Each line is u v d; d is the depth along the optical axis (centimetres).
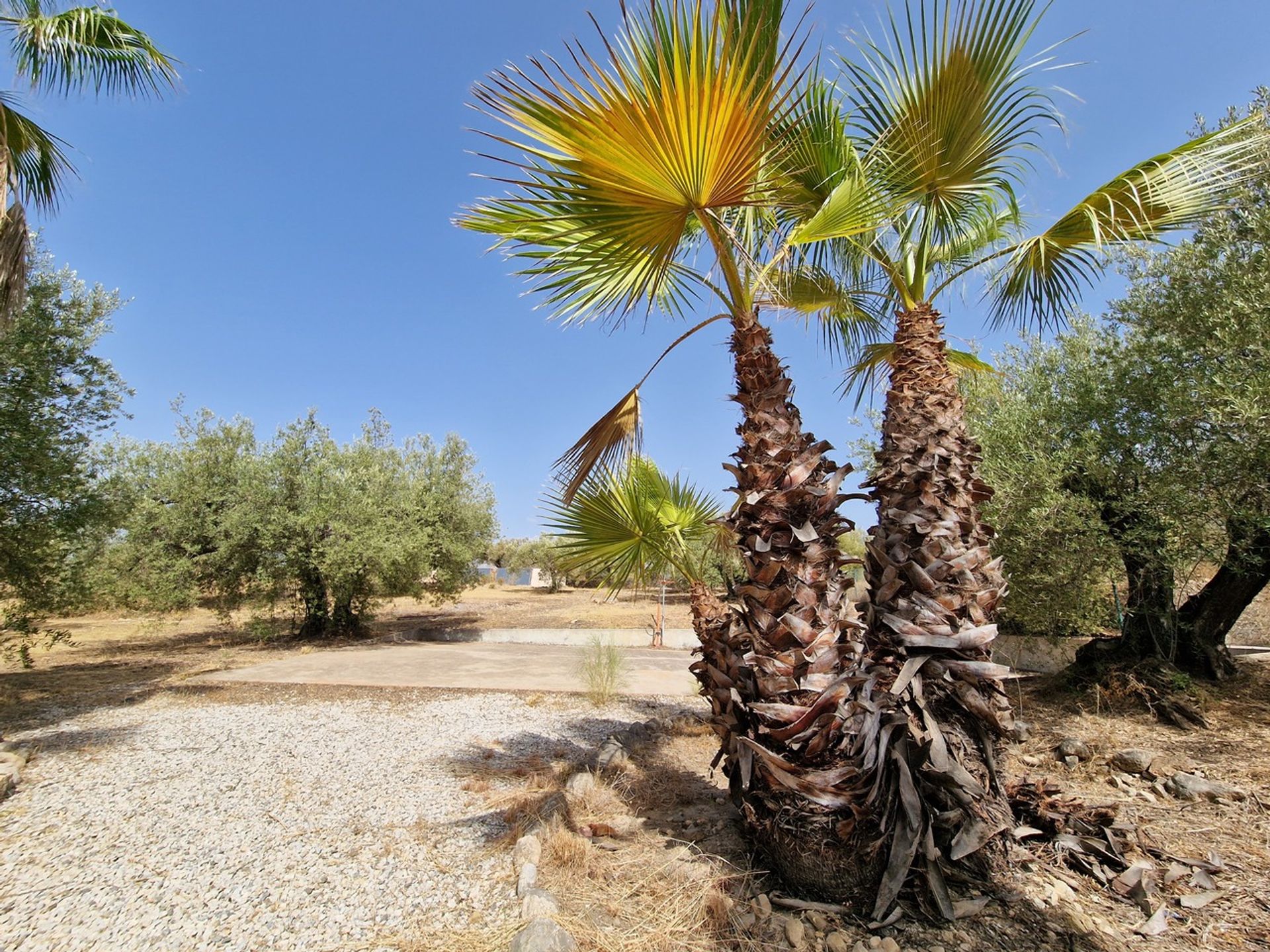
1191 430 479
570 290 305
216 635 1425
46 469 631
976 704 249
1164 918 229
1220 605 594
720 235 270
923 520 266
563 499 395
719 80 198
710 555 490
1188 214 315
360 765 464
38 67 524
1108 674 594
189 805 384
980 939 221
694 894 255
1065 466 551
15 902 269
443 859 304
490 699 705
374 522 1269
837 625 249
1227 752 431
